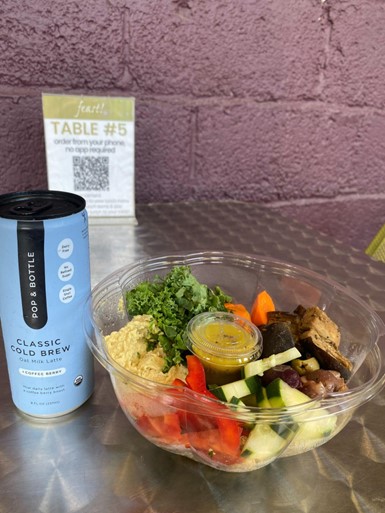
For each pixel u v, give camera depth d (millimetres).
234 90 1087
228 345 486
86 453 472
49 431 494
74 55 973
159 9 975
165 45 1009
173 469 460
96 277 803
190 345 496
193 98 1070
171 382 478
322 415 417
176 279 574
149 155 1096
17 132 1003
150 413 443
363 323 583
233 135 1128
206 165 1143
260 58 1072
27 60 954
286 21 1054
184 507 422
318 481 453
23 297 437
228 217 1098
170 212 1102
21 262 425
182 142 1104
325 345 526
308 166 1212
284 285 672
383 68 1158
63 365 478
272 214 1132
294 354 497
